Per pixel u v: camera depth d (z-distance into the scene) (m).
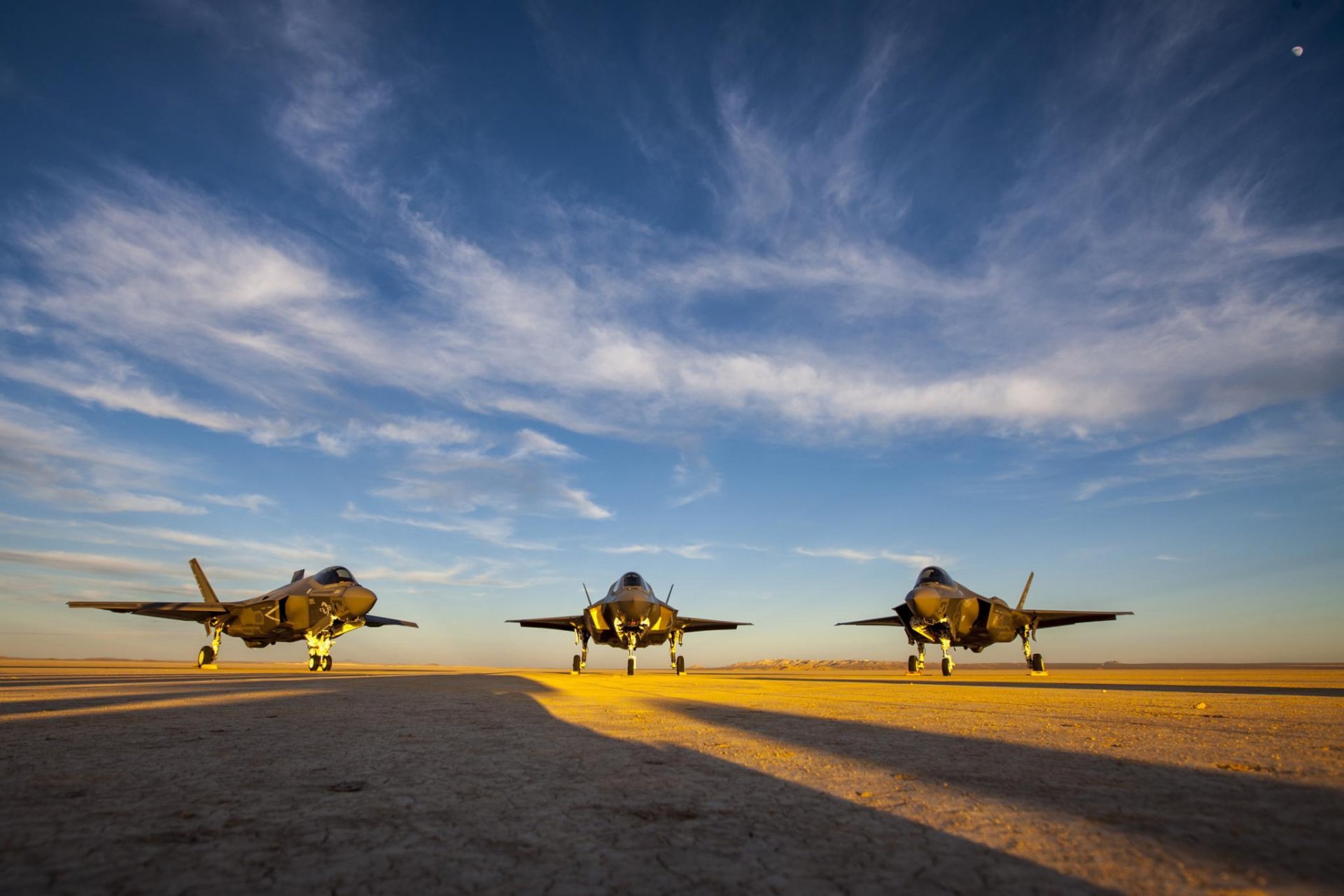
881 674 38.38
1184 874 2.29
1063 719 7.48
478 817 3.19
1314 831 2.80
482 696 11.68
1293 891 2.12
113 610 31.16
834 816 3.16
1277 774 4.05
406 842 2.78
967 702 10.23
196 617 32.16
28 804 3.45
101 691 12.88
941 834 2.83
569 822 3.09
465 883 2.30
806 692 13.24
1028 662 31.66
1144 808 3.22
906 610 29.95
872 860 2.50
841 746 5.38
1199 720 7.29
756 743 5.57
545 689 14.20
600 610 28.55
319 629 29.66
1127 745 5.34
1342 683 19.02
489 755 5.03
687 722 7.32
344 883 2.29
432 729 6.62
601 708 9.06
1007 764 4.48
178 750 5.29
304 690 13.59
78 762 4.72
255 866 2.48
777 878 2.32
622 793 3.69
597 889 2.23
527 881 2.31
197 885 2.27
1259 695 11.73
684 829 2.97
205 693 12.26
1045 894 2.11
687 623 35.41
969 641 30.42
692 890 2.21
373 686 15.23
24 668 37.00
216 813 3.26
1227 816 3.05
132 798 3.58
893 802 3.44
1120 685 17.66
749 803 3.45
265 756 4.98
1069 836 2.77
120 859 2.54
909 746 5.41
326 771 4.38
